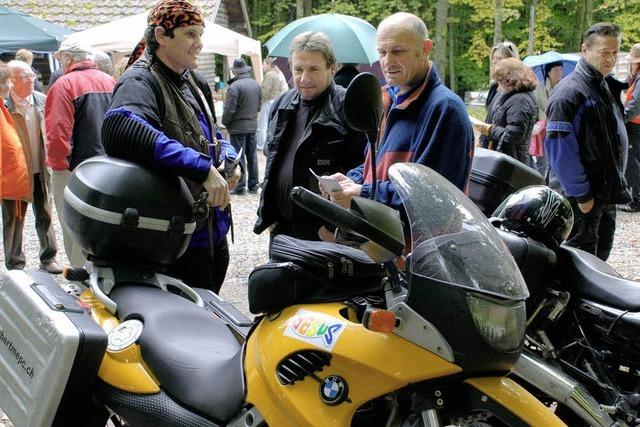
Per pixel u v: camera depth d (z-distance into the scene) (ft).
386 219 6.59
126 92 10.63
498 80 21.11
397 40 9.72
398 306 6.71
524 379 8.32
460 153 9.48
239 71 34.47
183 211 9.78
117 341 8.64
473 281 6.58
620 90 15.33
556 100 14.69
